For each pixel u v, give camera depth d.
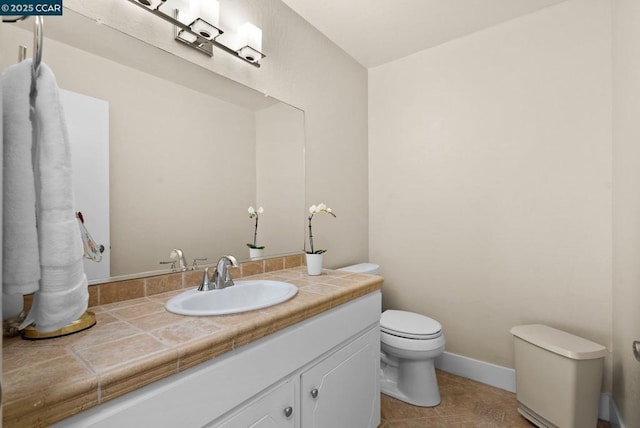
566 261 1.83
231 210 1.51
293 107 1.87
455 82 2.22
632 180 1.38
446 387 2.02
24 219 0.65
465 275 2.17
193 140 1.35
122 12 1.14
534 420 1.64
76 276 0.75
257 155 1.64
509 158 2.01
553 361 1.54
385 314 2.08
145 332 0.82
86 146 1.04
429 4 1.87
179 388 0.72
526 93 1.96
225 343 0.81
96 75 1.07
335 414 1.23
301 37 1.95
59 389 0.55
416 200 2.40
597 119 1.75
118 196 1.12
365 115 2.62
